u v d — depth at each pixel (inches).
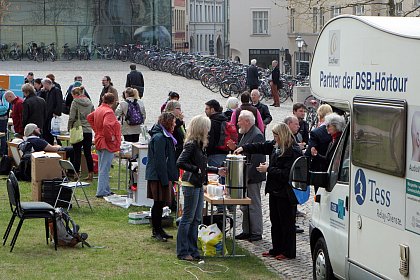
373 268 414.3
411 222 378.3
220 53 4857.3
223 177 628.7
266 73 1952.5
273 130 577.3
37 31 3014.3
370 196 416.2
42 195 754.2
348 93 442.6
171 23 3090.6
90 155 884.0
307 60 3134.8
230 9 3521.2
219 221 622.5
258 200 637.3
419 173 370.9
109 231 665.6
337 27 457.1
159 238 631.8
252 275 540.1
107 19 3041.3
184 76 2313.0
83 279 523.2
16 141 909.2
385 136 399.5
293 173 480.1
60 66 2721.5
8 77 1245.1
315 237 504.1
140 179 762.2
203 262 569.0
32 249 601.0
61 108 1035.3
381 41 404.8
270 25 3469.5
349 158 445.1
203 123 567.8
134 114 944.3
